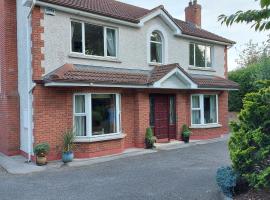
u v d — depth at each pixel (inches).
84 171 414.0
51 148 480.1
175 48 689.0
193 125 700.7
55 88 486.9
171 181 348.2
